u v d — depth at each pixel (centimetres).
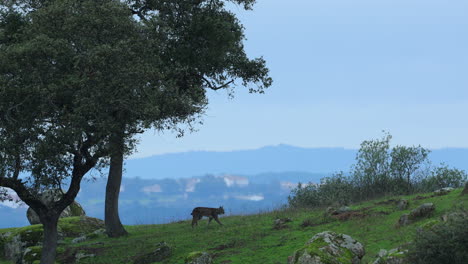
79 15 1791
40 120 1748
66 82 1702
